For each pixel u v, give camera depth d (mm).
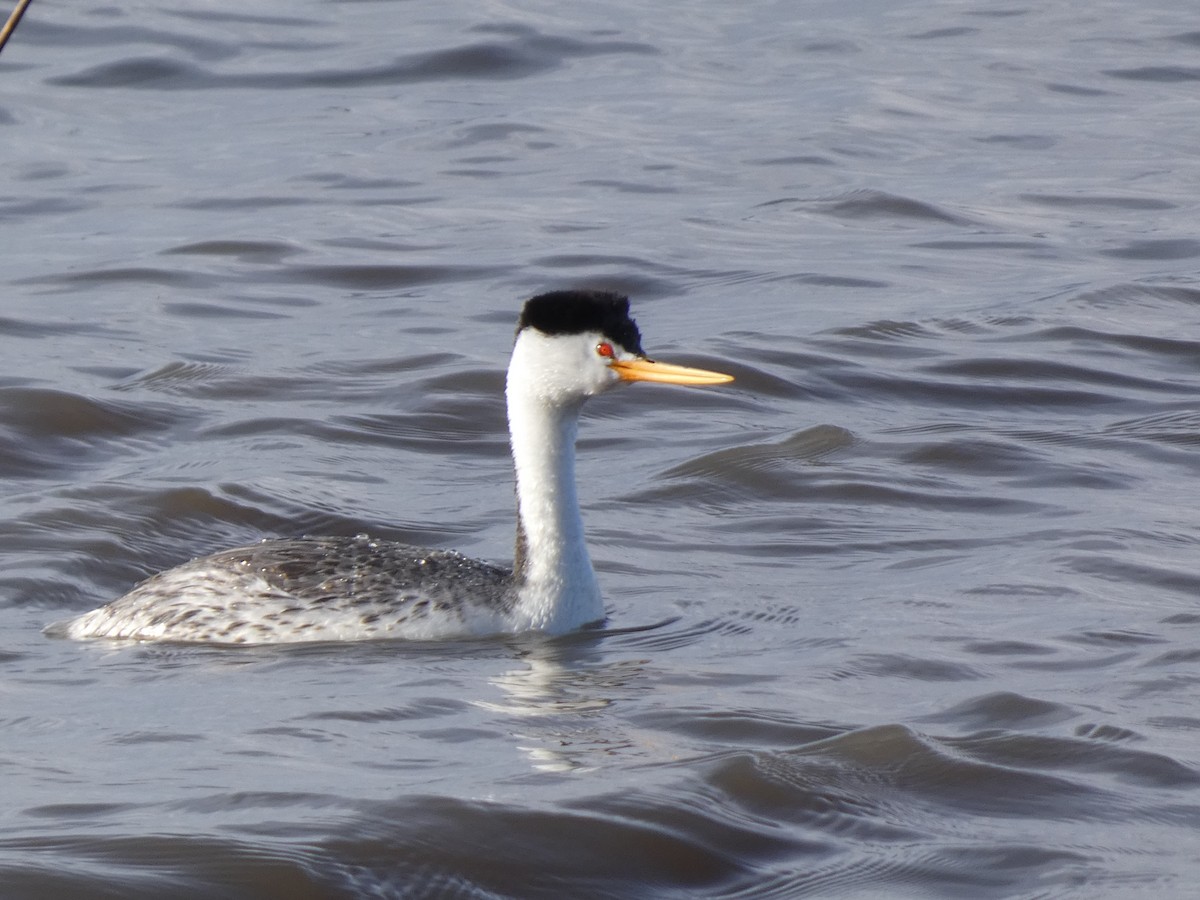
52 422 16812
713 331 21047
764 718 10125
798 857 8430
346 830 8352
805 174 29875
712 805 8820
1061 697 10469
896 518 14852
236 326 21328
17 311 21688
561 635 12039
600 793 8852
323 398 18312
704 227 26500
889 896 8031
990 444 16812
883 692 10688
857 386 19000
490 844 8328
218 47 38438
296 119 33562
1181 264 24406
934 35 40844
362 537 12617
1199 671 10945
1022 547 13945
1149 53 39156
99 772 9188
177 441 16938
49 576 13203
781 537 14406
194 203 27953
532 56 38312
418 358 19672
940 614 12328
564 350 12078
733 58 38781
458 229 26359
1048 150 31688
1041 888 8094
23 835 8289
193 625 11766
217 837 8242
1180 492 15477
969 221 27062
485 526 14867
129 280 23375
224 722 10023
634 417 17922
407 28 40094
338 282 23547
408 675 10984
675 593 13039
